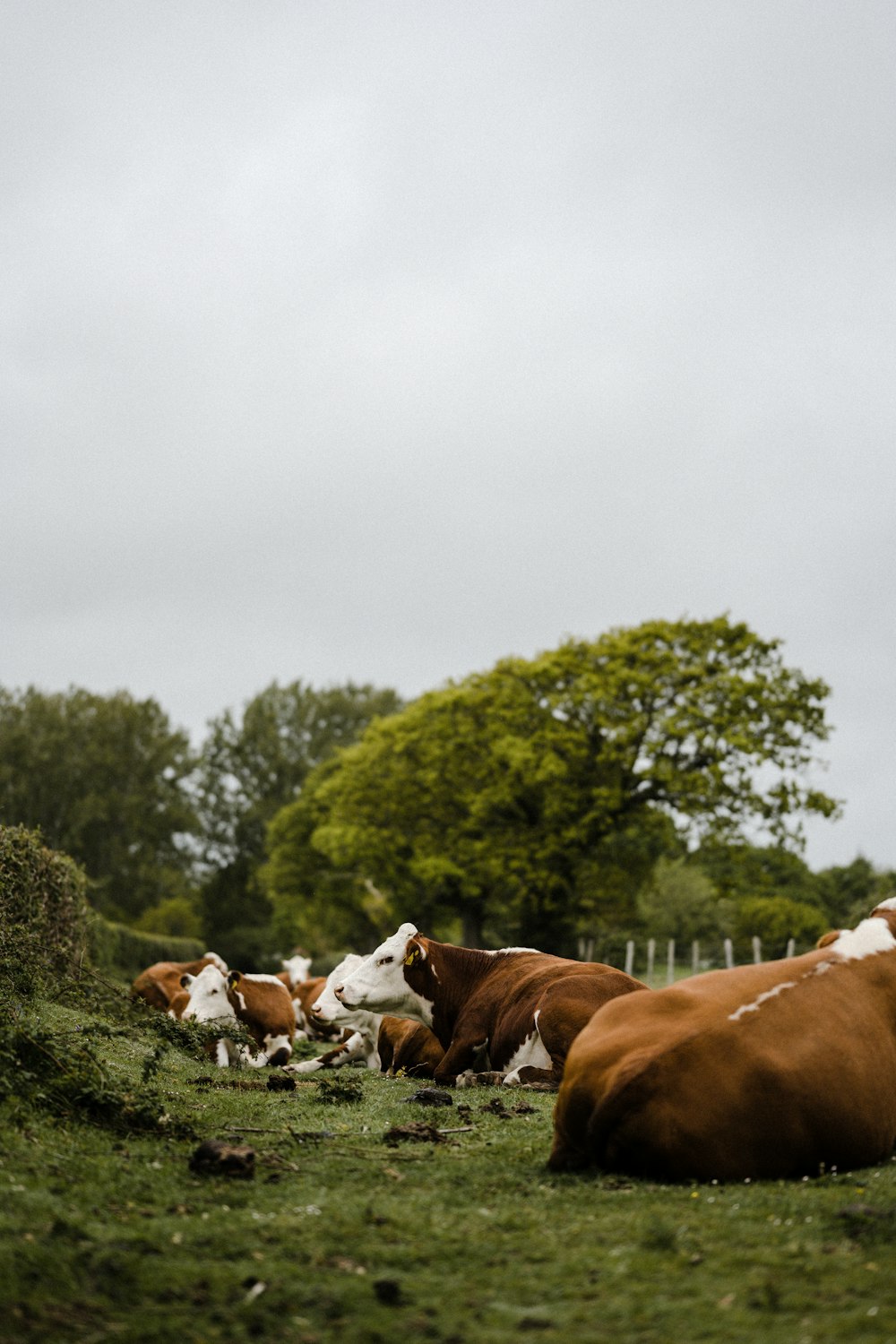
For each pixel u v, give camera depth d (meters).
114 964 25.48
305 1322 4.22
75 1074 7.40
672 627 42.44
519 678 45.56
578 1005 9.55
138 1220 5.25
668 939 51.69
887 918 7.12
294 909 70.44
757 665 42.28
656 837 48.84
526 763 41.84
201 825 90.69
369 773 49.22
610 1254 4.80
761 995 6.25
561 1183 5.95
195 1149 6.72
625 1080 5.88
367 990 11.15
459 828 46.06
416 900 53.56
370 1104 9.01
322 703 96.25
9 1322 4.12
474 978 11.09
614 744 41.03
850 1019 6.34
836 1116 6.02
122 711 85.25
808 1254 4.75
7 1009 8.49
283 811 70.56
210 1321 4.23
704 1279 4.51
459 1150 6.84
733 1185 5.77
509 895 48.19
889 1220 5.09
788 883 56.88
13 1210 5.13
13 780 80.19
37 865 14.98
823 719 41.38
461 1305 4.34
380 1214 5.38
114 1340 4.06
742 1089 5.86
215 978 13.41
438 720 46.41
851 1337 3.96
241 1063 13.25
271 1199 5.69
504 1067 10.25
